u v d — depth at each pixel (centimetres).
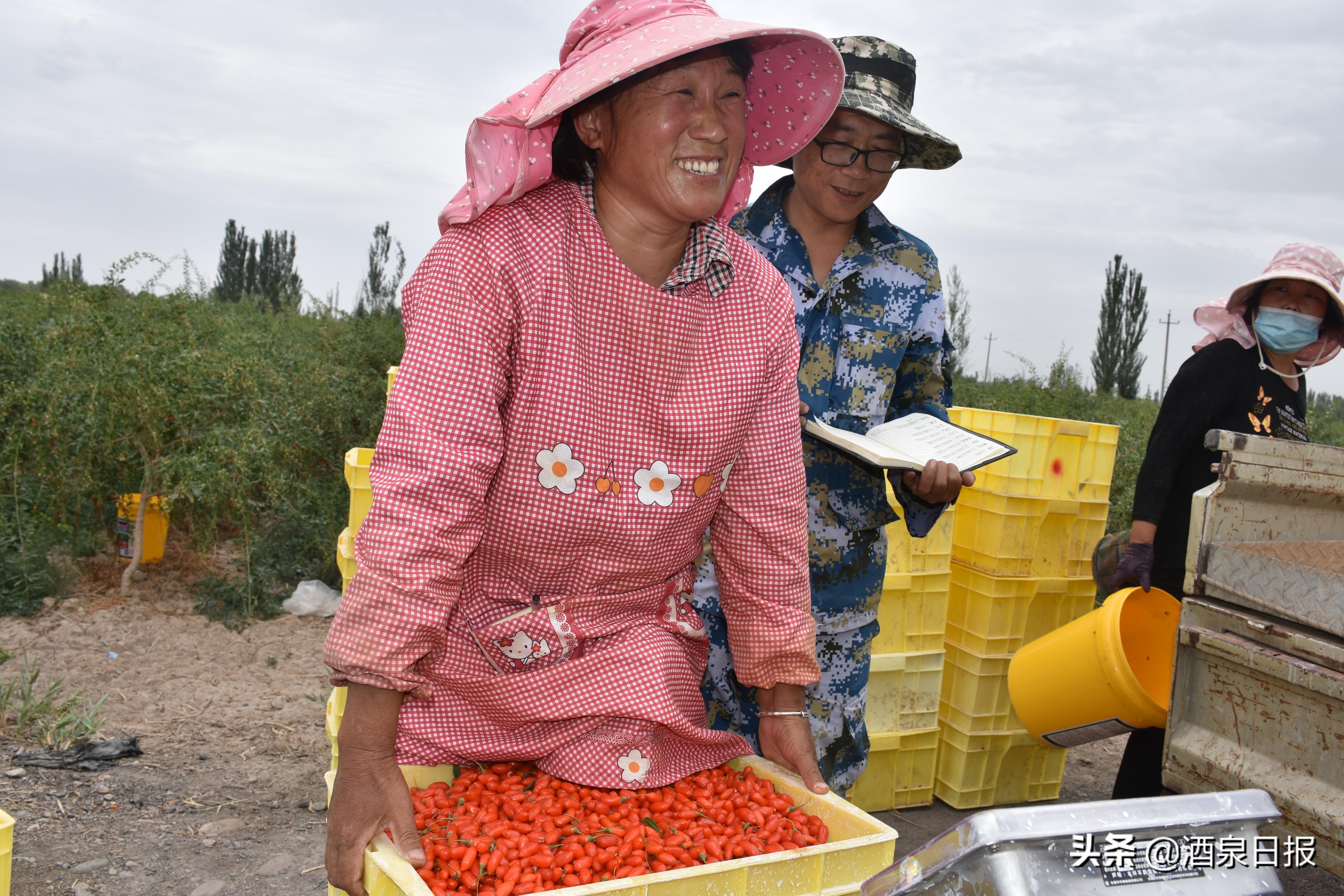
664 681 184
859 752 267
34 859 286
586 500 172
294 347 916
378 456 161
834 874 160
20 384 639
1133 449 751
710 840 163
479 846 155
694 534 191
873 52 255
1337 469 258
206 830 317
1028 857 90
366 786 155
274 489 579
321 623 570
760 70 192
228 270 3177
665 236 174
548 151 166
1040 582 366
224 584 576
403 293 171
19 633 502
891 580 351
